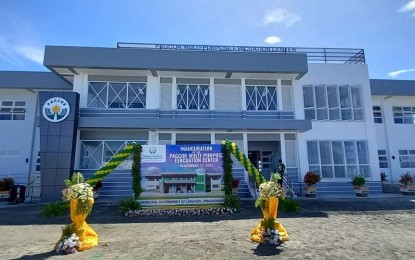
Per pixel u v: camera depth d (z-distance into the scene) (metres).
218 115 18.28
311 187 17.02
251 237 7.40
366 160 19.12
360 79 20.09
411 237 7.69
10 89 19.77
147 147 12.20
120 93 17.94
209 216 11.02
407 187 17.97
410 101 23.25
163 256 6.09
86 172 16.77
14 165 18.95
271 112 18.69
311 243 7.11
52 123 15.84
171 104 18.17
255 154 20.00
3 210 12.55
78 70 17.14
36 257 6.08
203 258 5.97
